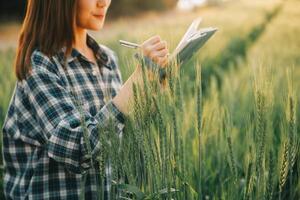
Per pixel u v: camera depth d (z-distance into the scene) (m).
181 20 10.52
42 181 1.37
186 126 1.79
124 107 1.20
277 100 2.28
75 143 1.22
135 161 1.16
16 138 1.41
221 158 1.81
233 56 5.96
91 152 1.20
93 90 1.44
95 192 1.40
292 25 7.21
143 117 1.12
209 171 1.94
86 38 1.55
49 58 1.36
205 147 1.88
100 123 1.15
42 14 1.38
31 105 1.34
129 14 28.62
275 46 5.58
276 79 2.48
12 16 23.61
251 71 1.17
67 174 1.38
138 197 1.15
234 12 12.32
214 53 5.68
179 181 1.21
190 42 1.16
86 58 1.44
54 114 1.28
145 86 1.11
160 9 29.56
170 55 1.17
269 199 1.13
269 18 10.05
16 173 1.46
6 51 6.79
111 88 1.52
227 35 8.12
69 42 1.38
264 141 1.11
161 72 1.18
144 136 1.13
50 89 1.31
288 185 1.53
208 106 1.84
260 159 1.12
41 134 1.36
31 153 1.42
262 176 1.12
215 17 11.41
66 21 1.37
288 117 1.10
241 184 1.59
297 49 5.01
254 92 1.12
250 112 1.19
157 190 1.15
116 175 1.16
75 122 1.24
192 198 1.23
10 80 3.77
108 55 1.61
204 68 4.73
